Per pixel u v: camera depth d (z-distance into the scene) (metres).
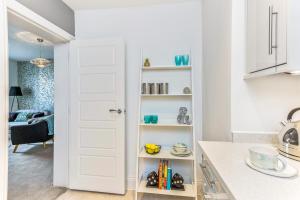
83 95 2.27
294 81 1.14
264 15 0.96
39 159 3.36
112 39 2.21
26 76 5.73
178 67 2.11
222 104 1.40
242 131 1.20
